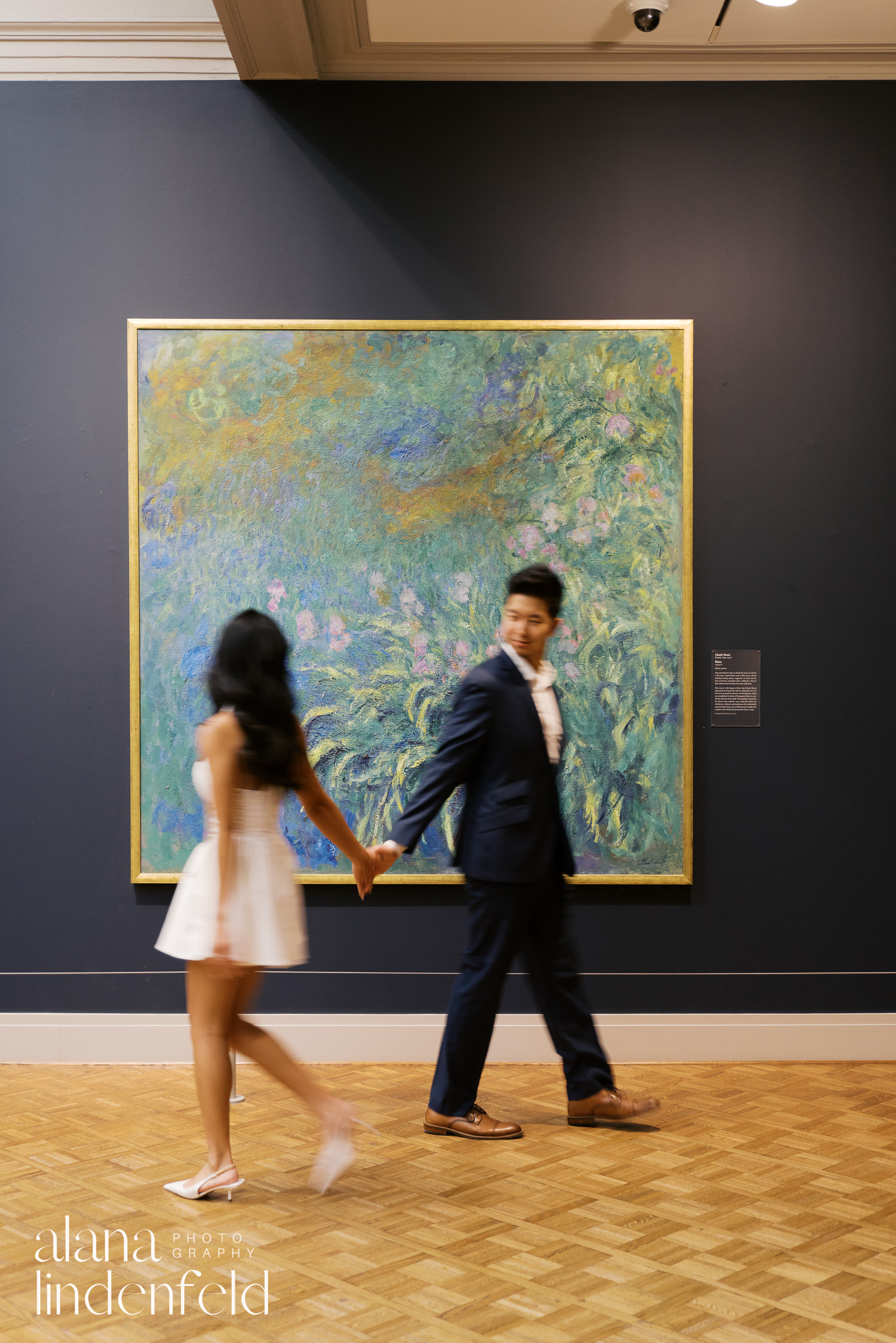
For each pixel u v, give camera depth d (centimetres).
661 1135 354
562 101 466
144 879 454
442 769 343
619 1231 275
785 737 463
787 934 460
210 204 464
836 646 466
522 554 459
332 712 457
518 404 460
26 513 464
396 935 456
